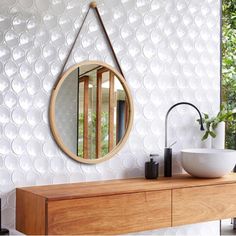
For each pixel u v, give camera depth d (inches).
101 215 99.8
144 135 125.9
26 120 107.3
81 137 114.7
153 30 127.6
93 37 117.4
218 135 135.6
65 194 97.0
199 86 136.9
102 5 119.0
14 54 105.9
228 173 134.6
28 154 107.7
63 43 112.7
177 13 132.5
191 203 113.2
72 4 114.2
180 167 133.0
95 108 117.1
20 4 106.7
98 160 117.0
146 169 121.5
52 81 111.0
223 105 136.3
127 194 103.6
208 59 138.9
